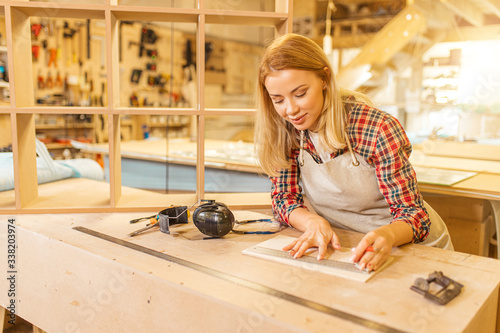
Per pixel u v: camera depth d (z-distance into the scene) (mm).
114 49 1544
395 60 4523
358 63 4566
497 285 923
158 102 6742
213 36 7328
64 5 1426
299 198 1392
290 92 1076
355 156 1228
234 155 3148
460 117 3451
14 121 1451
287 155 1368
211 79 7320
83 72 5918
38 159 2006
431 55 4469
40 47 5473
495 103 3396
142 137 6312
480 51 3828
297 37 1107
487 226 2320
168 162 3250
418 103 3686
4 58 4625
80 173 2176
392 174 1173
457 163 2717
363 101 1263
